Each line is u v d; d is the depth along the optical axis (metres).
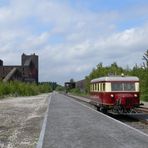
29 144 14.41
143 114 29.61
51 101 56.72
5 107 41.72
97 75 80.44
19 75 145.25
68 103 48.97
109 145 12.89
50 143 13.61
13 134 17.84
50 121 22.28
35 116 28.75
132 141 13.73
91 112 29.61
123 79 26.98
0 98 71.88
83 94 103.00
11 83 92.88
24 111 35.00
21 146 13.95
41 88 157.75
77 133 16.39
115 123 20.55
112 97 26.69
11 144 14.51
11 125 22.36
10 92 85.62
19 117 28.16
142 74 49.78
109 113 30.25
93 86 33.50
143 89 49.31
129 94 26.75
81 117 24.83
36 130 19.36
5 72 144.38
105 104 27.23
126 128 18.00
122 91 26.86
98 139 14.40
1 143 14.87
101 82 28.59
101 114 27.31
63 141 14.06
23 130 19.50
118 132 16.47
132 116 27.83
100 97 29.09
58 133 16.48
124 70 69.44
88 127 18.69
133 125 21.73
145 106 37.16
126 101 25.81
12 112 33.62
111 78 27.00
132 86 26.94
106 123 20.56
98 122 21.19
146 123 22.81
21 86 98.31
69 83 140.50
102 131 16.91
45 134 16.16
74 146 12.83
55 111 31.72
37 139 15.83
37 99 68.75
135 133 16.08
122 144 13.05
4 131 19.27
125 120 25.39
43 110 35.94
